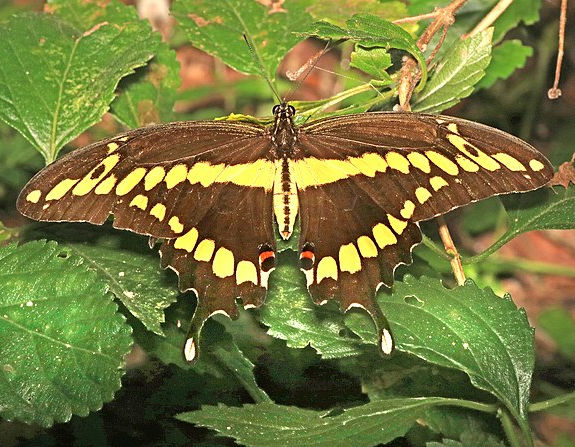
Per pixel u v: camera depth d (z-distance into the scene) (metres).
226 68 0.85
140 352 0.69
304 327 0.61
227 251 0.60
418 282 0.60
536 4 0.69
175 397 0.66
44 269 0.59
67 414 0.58
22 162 0.76
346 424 0.59
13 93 0.62
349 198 0.61
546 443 0.69
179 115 0.80
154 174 0.60
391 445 0.65
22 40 0.63
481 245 0.78
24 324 0.59
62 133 0.62
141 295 0.60
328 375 0.65
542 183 0.59
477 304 0.60
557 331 0.73
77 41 0.63
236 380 0.66
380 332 0.59
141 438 0.66
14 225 0.76
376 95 0.64
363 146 0.61
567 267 0.78
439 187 0.60
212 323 0.62
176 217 0.60
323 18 0.65
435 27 0.63
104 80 0.63
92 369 0.59
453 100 0.62
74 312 0.59
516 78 0.81
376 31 0.60
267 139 0.61
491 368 0.60
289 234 0.60
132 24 0.64
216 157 0.61
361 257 0.60
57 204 0.59
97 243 0.61
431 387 0.64
